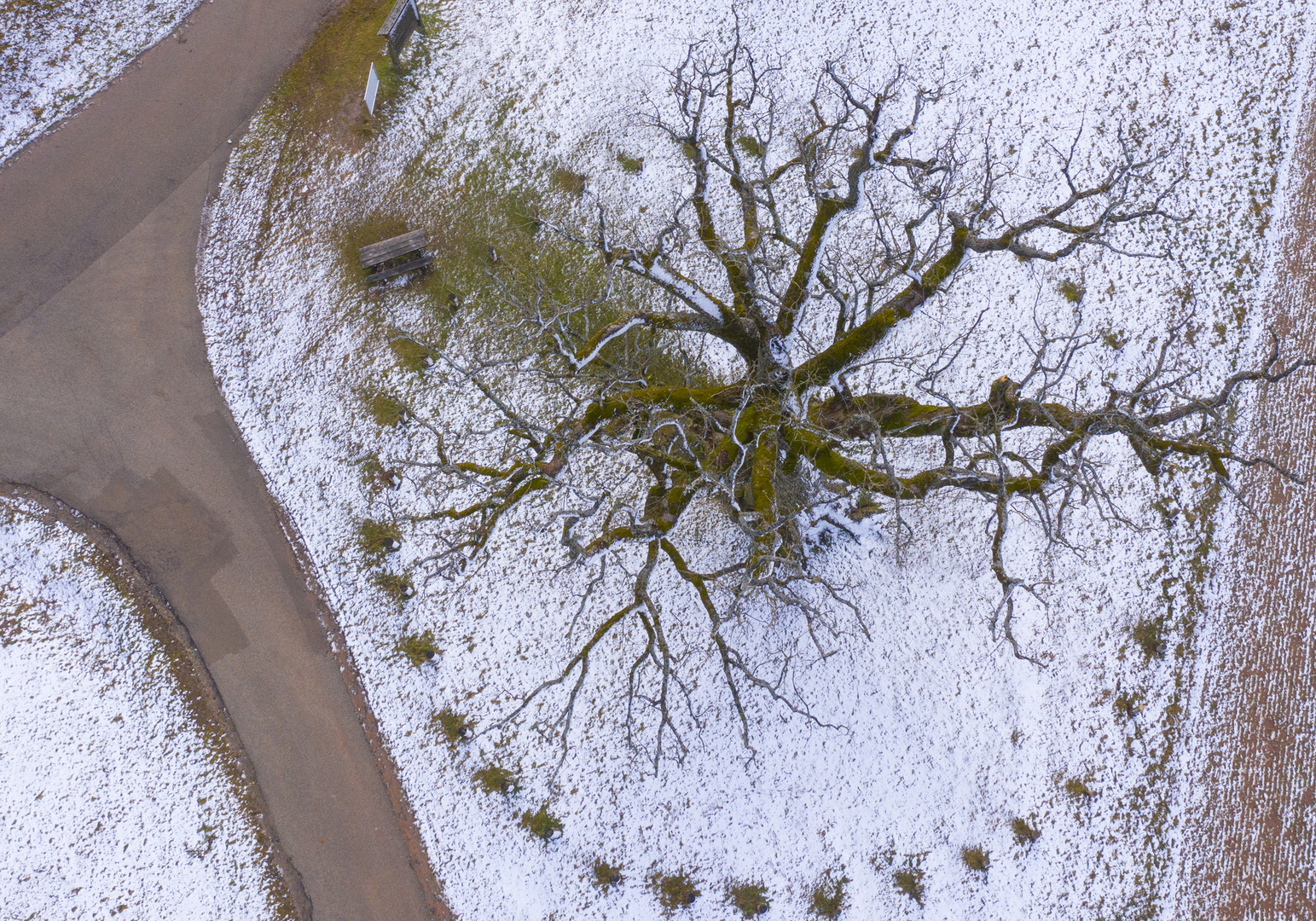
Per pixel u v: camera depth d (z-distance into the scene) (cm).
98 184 1916
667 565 1778
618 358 1827
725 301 1897
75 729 1619
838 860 1623
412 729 1669
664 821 1638
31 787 1588
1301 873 1650
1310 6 2139
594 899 1603
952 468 1229
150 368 1814
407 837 1627
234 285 1875
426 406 1831
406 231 1939
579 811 1639
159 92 1994
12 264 1853
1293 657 1753
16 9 1988
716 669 1720
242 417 1803
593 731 1678
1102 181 2014
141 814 1591
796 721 1691
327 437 1803
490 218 1956
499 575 1748
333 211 1938
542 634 1723
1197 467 1841
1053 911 1614
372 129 1989
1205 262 1967
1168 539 1798
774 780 1659
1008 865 1628
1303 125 2066
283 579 1728
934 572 1761
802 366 1380
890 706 1698
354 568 1739
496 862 1616
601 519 1784
